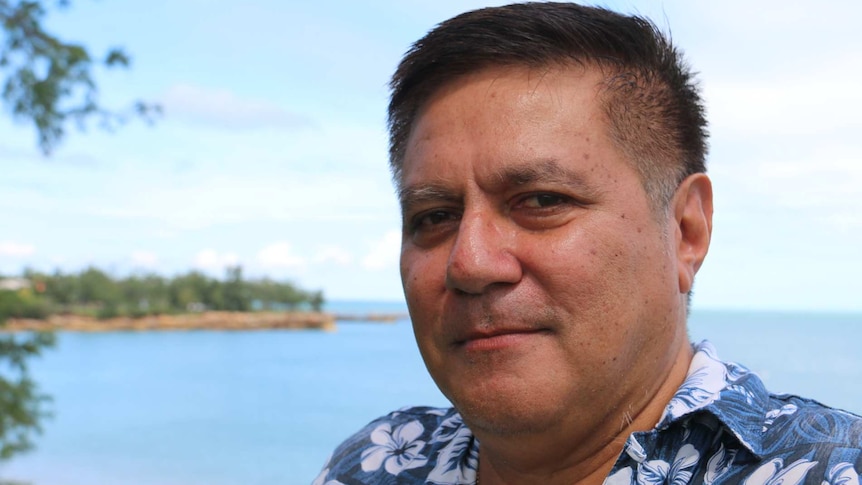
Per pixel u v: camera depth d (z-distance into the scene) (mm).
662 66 1391
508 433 1312
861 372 20062
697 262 1438
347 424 29766
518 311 1256
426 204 1361
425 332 1374
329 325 93688
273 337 79500
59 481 20281
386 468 1705
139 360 56094
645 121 1338
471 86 1328
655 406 1373
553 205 1271
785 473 1162
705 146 1486
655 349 1337
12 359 8031
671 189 1382
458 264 1260
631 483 1258
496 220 1291
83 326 83750
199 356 58406
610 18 1346
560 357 1263
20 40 6758
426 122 1377
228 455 24312
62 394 39281
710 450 1265
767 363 22219
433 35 1374
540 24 1300
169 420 31188
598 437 1354
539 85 1290
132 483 20375
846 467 1112
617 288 1267
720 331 45938
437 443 1692
